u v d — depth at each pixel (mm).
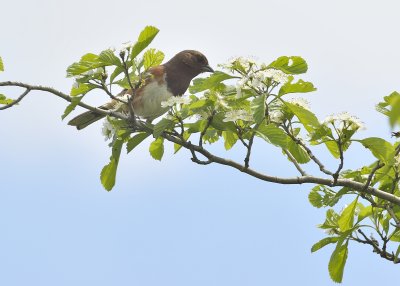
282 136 9383
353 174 10352
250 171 10047
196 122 9906
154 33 9734
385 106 9570
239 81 9422
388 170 9789
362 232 10445
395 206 10562
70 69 9852
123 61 9820
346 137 9461
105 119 10586
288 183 10125
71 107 10266
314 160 10008
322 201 10750
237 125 9727
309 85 9539
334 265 10477
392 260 10359
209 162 9984
